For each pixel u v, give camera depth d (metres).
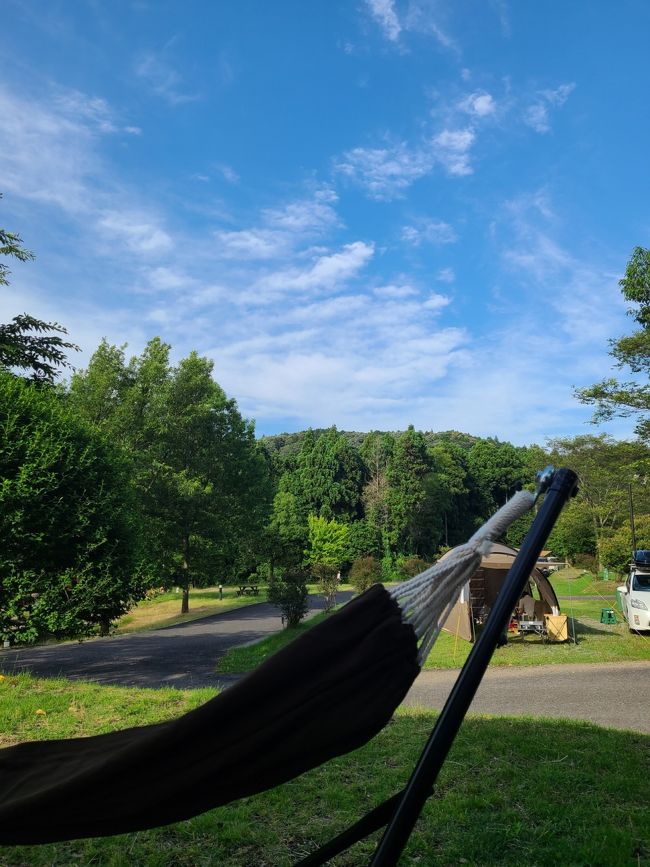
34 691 8.26
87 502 11.24
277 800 4.64
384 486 62.56
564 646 15.18
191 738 1.55
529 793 4.84
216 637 19.98
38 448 10.84
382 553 60.09
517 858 3.88
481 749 5.86
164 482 28.86
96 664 14.38
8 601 10.62
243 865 3.76
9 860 3.82
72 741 2.16
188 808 1.63
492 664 13.01
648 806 4.68
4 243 16.92
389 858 1.49
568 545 43.56
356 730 1.56
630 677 11.44
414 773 1.53
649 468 19.23
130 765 1.58
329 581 27.69
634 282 16.92
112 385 28.33
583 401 18.44
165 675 12.75
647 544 25.83
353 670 1.57
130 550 12.12
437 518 63.62
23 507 10.46
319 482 61.38
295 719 1.55
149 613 32.03
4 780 1.92
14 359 16.88
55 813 1.64
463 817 4.38
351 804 4.57
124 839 4.05
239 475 34.12
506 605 1.58
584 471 37.62
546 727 6.82
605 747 6.05
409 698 9.42
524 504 1.71
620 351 17.45
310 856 1.80
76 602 11.05
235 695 1.54
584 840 4.09
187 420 30.94
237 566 42.22
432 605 1.65
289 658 1.57
